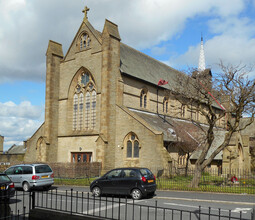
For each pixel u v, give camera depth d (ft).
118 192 59.31
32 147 132.87
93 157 115.03
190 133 113.60
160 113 136.46
